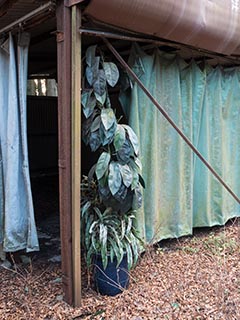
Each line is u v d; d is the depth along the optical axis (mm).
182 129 3807
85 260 3004
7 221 3189
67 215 2629
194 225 4129
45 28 3410
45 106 8562
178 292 2834
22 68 3158
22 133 3223
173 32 2885
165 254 3607
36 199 6332
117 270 2801
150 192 3510
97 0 2350
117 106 3850
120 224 2906
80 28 2496
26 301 2719
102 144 2754
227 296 2760
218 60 4016
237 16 3309
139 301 2709
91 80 2760
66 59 2516
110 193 2740
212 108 4137
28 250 3285
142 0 2514
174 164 3744
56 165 8961
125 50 3818
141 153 3410
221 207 4281
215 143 4191
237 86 4387
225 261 3441
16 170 3223
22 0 2594
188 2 2809
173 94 3670
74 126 2553
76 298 2646
